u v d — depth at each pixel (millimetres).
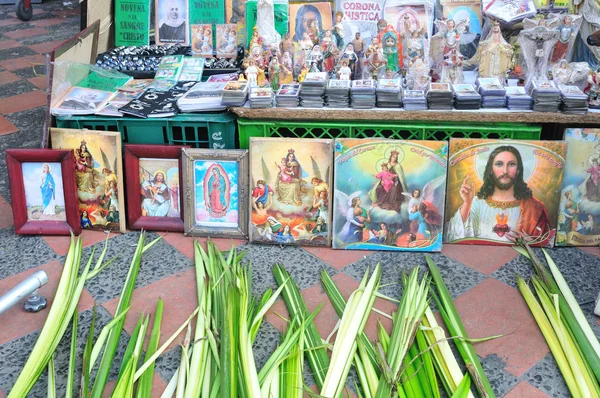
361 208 3400
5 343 2842
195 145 3637
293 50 3787
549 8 3789
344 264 3332
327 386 2502
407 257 3377
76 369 2674
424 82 3512
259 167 3428
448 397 2500
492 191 3406
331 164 3391
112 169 3566
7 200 3971
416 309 2873
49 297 3143
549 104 3291
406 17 3795
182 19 4465
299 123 3459
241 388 2465
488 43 3635
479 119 3338
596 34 3689
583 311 2977
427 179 3357
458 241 3471
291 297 3035
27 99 5254
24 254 3465
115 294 3135
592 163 3379
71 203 3570
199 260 3277
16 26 7102
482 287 3145
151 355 2695
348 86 3400
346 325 2787
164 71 4105
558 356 2682
